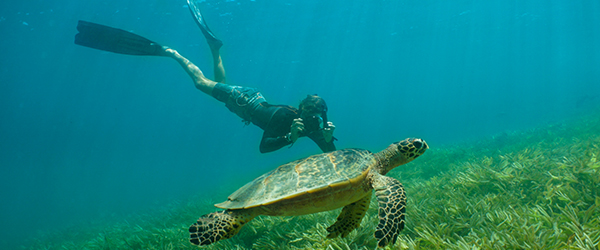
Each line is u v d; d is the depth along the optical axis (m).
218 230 2.59
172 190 30.56
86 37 6.56
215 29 32.12
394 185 2.46
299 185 2.66
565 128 11.70
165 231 7.02
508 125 29.94
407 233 3.80
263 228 5.08
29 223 25.36
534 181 4.59
